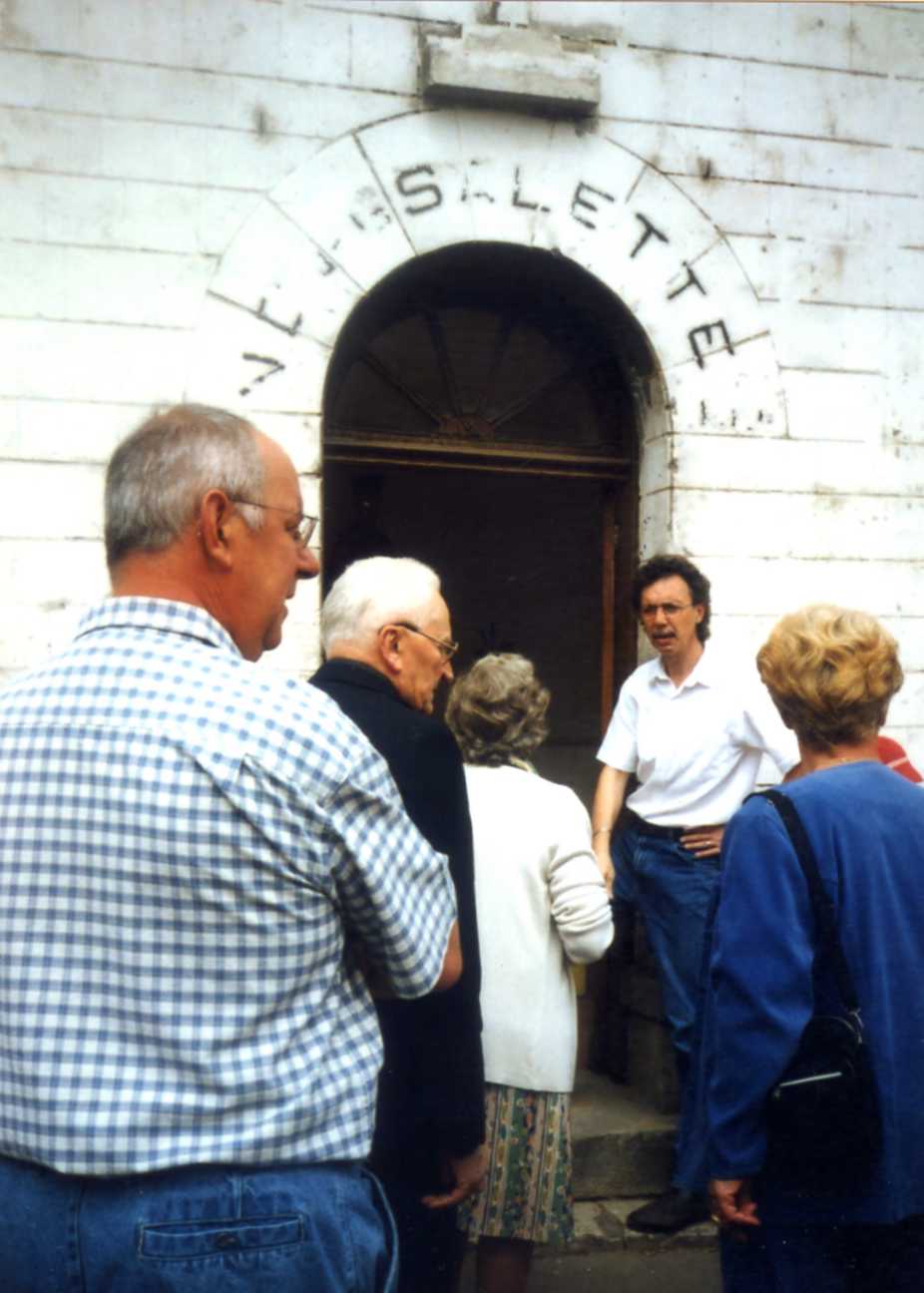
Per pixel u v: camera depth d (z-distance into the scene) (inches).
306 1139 60.5
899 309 199.2
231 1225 58.1
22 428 165.2
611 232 187.0
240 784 59.2
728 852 90.8
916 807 92.3
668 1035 181.6
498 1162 117.3
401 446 192.4
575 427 201.0
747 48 192.4
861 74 197.3
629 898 176.6
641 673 175.2
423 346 194.2
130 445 67.1
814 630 95.0
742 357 192.2
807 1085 85.3
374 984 68.2
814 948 87.3
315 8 174.9
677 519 189.3
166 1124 57.9
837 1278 87.6
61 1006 58.7
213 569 66.2
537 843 120.6
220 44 171.8
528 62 179.2
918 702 198.8
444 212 179.8
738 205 192.2
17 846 59.9
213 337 171.5
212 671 62.5
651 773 171.3
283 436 174.2
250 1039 59.3
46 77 165.9
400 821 65.1
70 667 63.3
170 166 170.1
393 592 104.7
